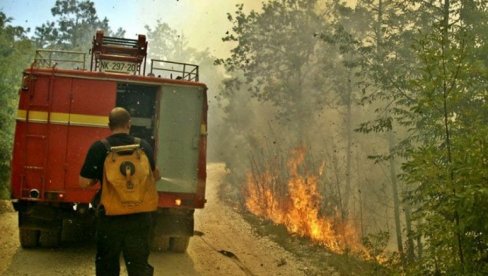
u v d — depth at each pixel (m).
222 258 9.46
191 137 8.89
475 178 4.36
